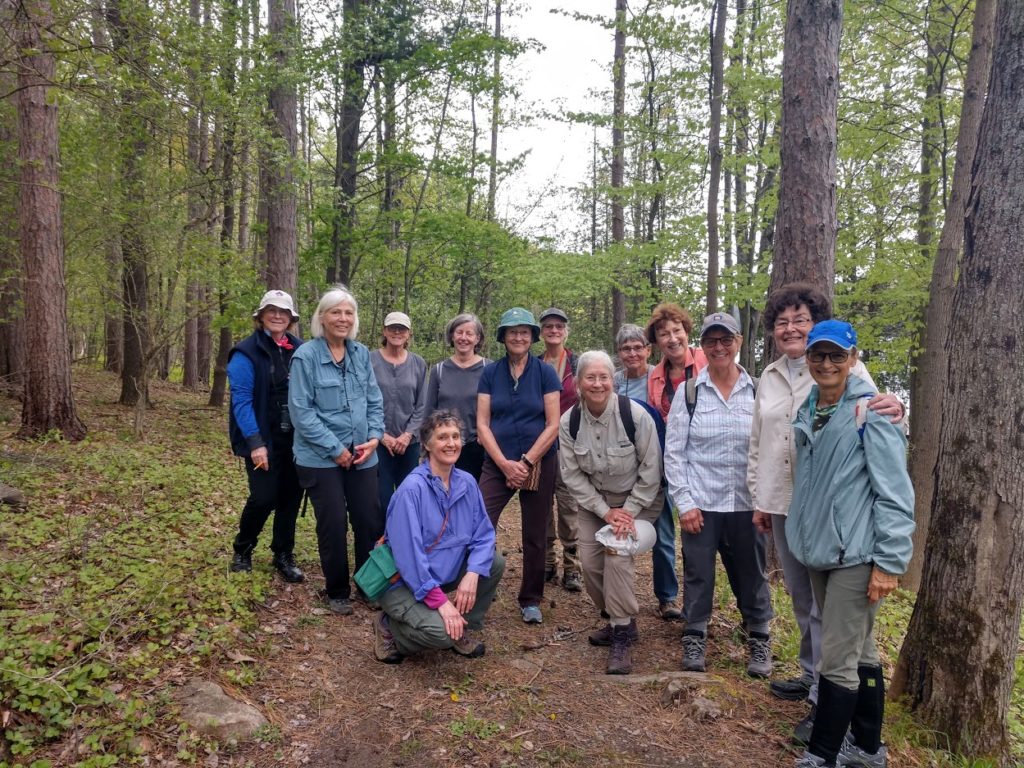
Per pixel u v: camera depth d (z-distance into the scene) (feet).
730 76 33.55
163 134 26.37
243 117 26.21
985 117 10.33
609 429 12.32
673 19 31.65
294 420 12.77
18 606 11.53
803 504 9.33
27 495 18.15
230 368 13.29
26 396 26.25
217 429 34.99
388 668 11.57
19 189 26.63
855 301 36.06
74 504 18.01
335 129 38.99
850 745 9.40
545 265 39.06
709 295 31.04
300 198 36.06
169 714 9.30
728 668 12.17
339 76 33.73
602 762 9.27
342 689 10.78
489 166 42.96
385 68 35.04
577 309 69.92
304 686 10.73
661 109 43.57
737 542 11.72
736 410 11.80
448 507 11.70
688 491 11.78
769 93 34.19
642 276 42.45
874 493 8.71
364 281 44.21
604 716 10.40
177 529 17.33
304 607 13.46
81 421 30.12
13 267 30.09
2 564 12.87
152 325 30.63
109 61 16.06
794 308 10.67
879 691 9.17
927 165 35.55
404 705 10.45
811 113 16.38
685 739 9.87
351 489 13.47
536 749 9.47
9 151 27.04
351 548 17.79
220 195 33.01
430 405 16.25
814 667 10.41
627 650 12.05
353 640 12.44
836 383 9.09
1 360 35.76
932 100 31.68
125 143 27.86
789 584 10.89
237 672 10.59
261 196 35.01
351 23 33.30
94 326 60.23
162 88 19.62
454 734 9.70
